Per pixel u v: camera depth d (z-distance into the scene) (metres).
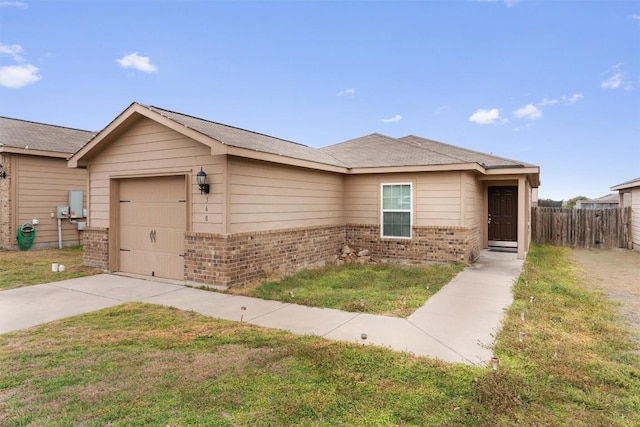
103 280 8.05
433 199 10.37
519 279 8.23
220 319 5.43
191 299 6.55
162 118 7.42
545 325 5.22
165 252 8.23
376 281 8.01
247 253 7.66
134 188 8.72
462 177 9.98
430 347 4.34
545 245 15.98
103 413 2.93
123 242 8.96
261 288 7.21
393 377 3.55
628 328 5.25
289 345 4.33
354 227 11.45
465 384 3.42
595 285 8.22
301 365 3.81
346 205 11.57
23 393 3.25
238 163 7.42
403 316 5.54
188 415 2.91
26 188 12.71
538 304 6.27
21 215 12.62
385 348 4.24
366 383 3.44
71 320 5.36
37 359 3.97
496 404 3.10
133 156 8.44
